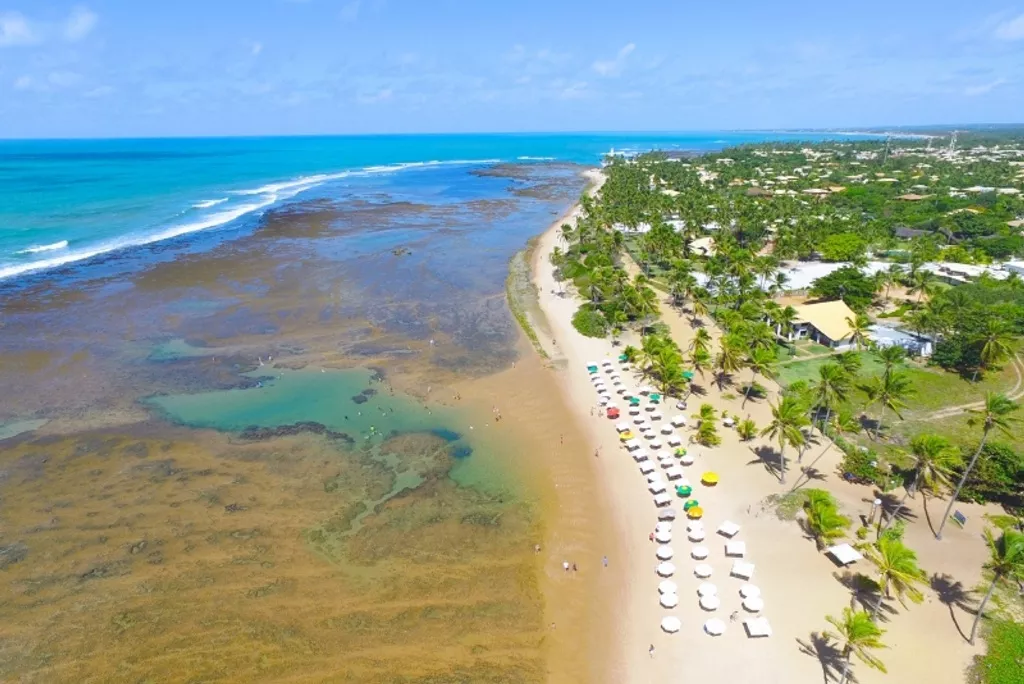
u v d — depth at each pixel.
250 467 57.06
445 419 66.56
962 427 63.19
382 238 148.88
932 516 50.78
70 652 38.53
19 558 45.22
